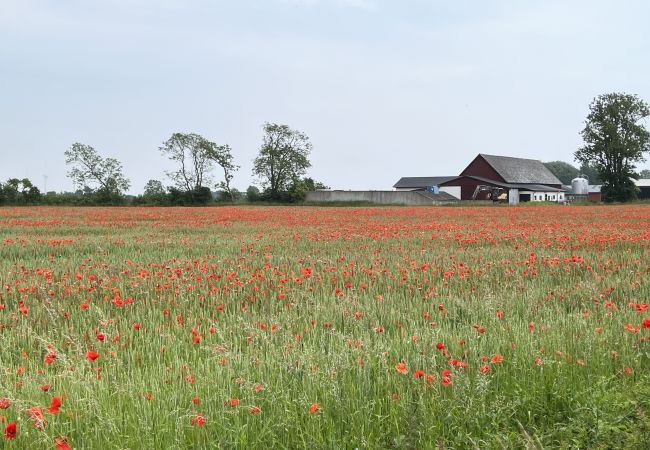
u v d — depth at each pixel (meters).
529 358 6.73
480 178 103.31
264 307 10.30
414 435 5.18
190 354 7.63
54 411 4.89
